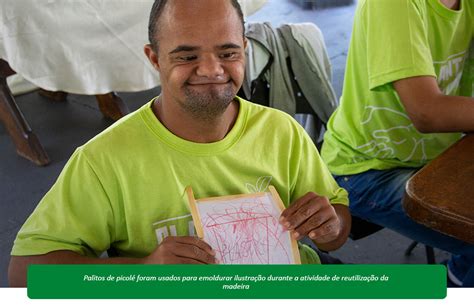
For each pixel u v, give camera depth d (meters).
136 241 0.98
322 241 1.00
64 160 2.64
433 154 1.47
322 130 2.47
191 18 0.84
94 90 2.45
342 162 1.56
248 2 2.65
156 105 1.00
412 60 1.28
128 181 0.94
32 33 2.24
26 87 3.23
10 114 2.55
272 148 1.05
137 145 0.95
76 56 2.35
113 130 0.96
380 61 1.31
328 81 2.04
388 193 1.44
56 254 0.93
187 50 0.85
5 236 2.16
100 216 0.95
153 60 0.94
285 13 4.12
